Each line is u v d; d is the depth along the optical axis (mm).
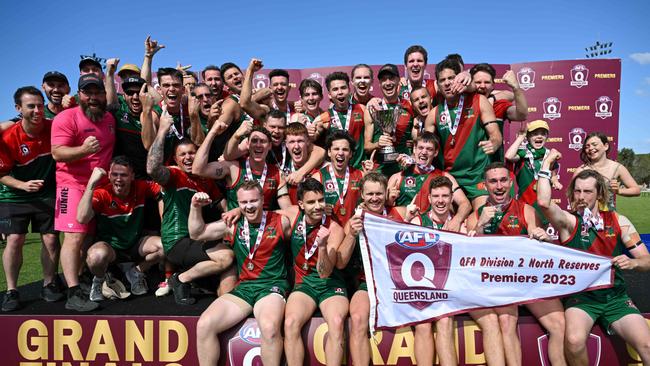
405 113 5289
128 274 4348
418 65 5410
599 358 3484
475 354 3557
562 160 8570
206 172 4039
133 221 4355
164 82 4676
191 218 3711
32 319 3682
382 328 3496
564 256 3551
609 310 3436
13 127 4098
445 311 3539
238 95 6094
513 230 3836
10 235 4012
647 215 18922
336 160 4219
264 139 4074
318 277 3762
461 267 3604
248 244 3742
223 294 4027
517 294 3553
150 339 3646
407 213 3748
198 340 3400
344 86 5035
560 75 8469
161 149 3990
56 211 4035
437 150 4500
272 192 4305
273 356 3283
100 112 4152
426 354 3414
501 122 4938
